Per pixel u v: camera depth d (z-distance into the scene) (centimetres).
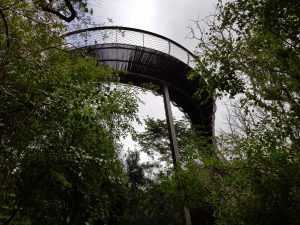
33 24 659
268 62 754
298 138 761
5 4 580
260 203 825
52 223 1173
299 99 781
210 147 1268
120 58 1589
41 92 504
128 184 2317
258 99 794
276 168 812
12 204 883
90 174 924
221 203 1062
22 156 669
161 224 2138
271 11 621
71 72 667
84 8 586
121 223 2000
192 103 1938
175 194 1220
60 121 557
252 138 894
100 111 697
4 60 516
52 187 995
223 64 761
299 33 643
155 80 1783
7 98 498
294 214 766
